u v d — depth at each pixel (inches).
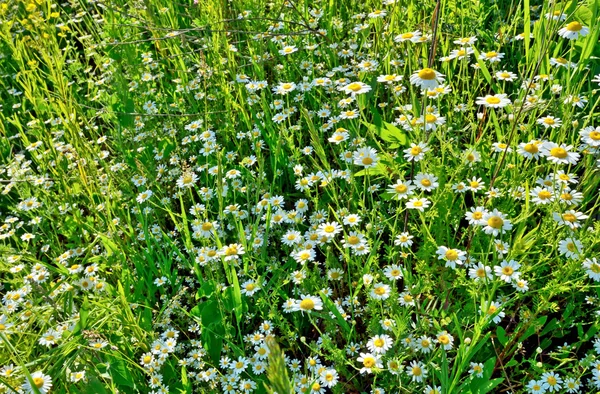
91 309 17.6
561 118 19.2
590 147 17.1
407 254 17.0
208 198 20.3
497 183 18.2
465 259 15.5
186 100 26.3
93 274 19.8
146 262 20.6
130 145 24.7
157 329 18.7
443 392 13.6
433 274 17.0
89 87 27.6
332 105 23.0
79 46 33.7
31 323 17.2
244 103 23.7
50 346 17.7
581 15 21.4
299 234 18.1
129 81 27.1
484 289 15.9
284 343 17.6
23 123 28.9
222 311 17.3
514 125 16.0
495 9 24.3
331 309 15.9
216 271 18.2
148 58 27.3
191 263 20.4
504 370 15.4
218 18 26.3
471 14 24.3
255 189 21.3
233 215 19.8
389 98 22.9
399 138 19.2
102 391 15.6
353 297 16.3
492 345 16.4
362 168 20.5
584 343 16.8
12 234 22.1
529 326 15.4
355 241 16.4
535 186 18.1
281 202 20.0
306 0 26.2
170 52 28.3
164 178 23.1
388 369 14.5
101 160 22.8
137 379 16.9
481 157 18.6
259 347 16.5
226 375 16.3
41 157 24.8
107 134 27.7
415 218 19.2
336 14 27.0
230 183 21.8
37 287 16.9
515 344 15.5
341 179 20.6
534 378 15.5
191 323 18.7
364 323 16.9
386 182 20.4
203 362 16.4
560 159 15.3
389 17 24.3
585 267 14.8
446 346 14.8
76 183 23.1
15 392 14.4
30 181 22.9
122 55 27.4
